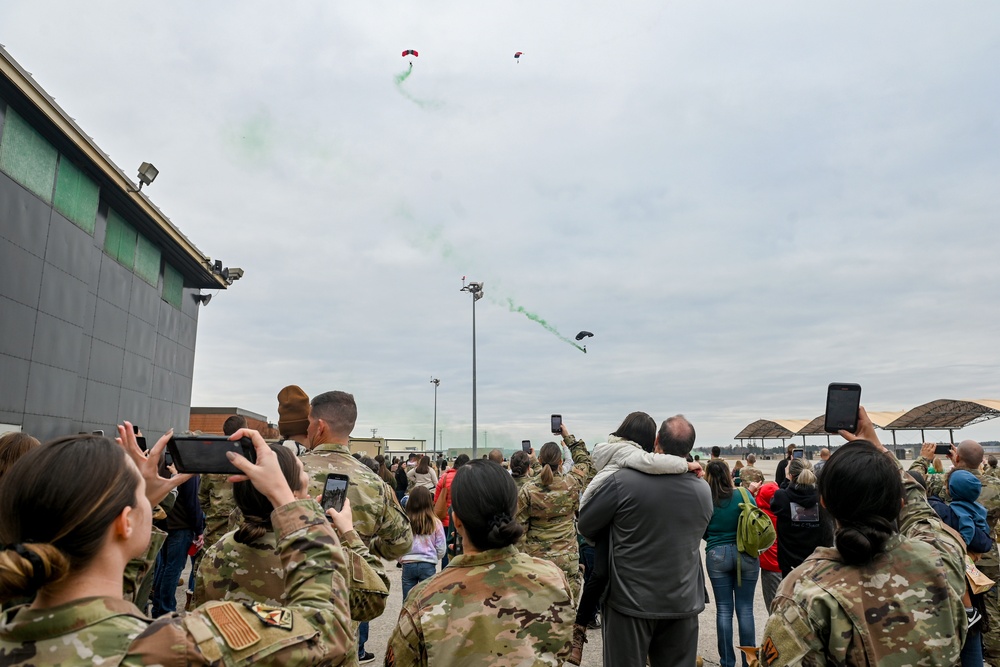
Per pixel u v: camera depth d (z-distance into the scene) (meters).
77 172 12.23
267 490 1.62
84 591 1.22
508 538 2.23
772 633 2.01
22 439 3.31
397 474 13.44
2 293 10.04
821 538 5.43
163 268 17.22
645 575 3.74
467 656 2.13
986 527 4.59
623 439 4.13
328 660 1.42
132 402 15.25
